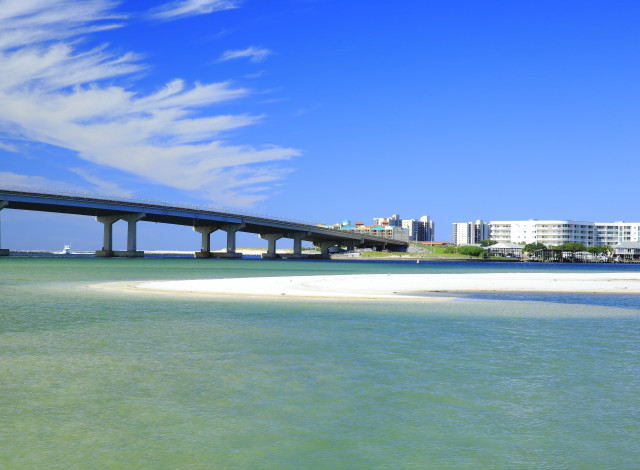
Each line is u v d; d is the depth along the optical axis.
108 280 51.91
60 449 8.76
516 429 9.85
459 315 25.56
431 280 54.06
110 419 10.17
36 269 78.44
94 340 18.11
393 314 25.73
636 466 8.34
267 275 68.06
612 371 14.15
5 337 18.59
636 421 10.30
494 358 15.66
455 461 8.48
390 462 8.42
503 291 41.59
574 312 27.30
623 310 28.41
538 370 14.23
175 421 10.10
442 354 16.22
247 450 8.81
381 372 13.91
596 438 9.43
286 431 9.66
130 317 23.98
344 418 10.38
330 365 14.67
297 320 23.39
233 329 20.67
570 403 11.36
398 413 10.67
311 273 77.06
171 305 28.80
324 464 8.32
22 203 130.88
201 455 8.59
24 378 12.99
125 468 8.07
